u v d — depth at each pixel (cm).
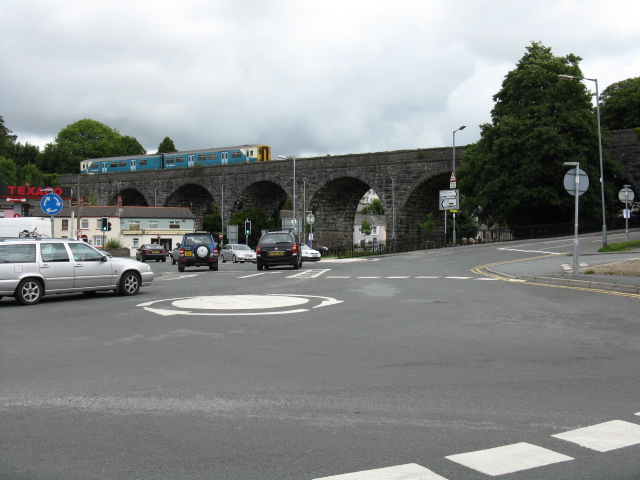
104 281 1498
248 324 995
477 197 4803
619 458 414
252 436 460
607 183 4750
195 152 7238
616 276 1698
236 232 5381
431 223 5862
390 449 432
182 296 1486
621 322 984
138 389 592
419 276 2045
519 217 4934
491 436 457
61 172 10681
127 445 443
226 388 594
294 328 951
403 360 716
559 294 1411
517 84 4725
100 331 939
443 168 5253
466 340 840
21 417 507
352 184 6159
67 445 443
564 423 486
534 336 867
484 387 595
